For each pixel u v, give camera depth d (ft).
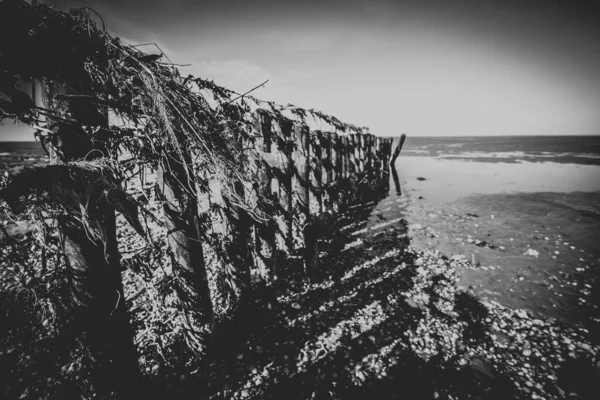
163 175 6.70
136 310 10.51
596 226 23.72
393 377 8.76
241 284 10.38
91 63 4.75
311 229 14.44
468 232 22.33
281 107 11.22
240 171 7.73
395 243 19.76
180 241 7.44
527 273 15.53
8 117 3.84
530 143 196.54
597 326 11.16
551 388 8.43
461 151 137.18
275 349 9.63
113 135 5.18
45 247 4.61
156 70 5.65
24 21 3.64
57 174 4.40
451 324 11.20
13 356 5.16
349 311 11.79
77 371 5.82
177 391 7.97
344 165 25.23
